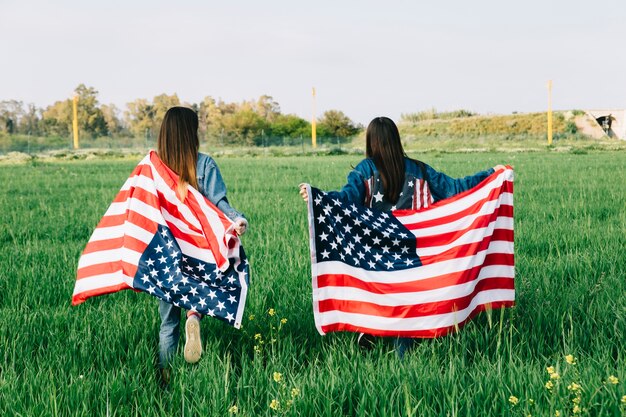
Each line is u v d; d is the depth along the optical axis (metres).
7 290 6.55
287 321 5.27
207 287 4.36
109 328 5.07
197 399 3.73
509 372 3.88
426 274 4.64
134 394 3.96
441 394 3.75
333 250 4.61
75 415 3.56
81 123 106.19
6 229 10.96
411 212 4.77
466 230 4.75
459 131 91.38
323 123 104.12
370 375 3.96
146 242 4.43
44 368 4.31
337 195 4.64
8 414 3.60
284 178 22.77
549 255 7.62
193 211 4.48
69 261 8.00
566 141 73.94
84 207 14.45
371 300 4.59
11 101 104.62
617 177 20.16
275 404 3.42
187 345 4.14
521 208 12.49
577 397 3.34
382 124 4.74
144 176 4.54
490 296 4.93
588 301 5.57
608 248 7.84
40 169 31.25
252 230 10.37
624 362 4.00
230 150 59.75
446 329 4.55
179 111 4.52
